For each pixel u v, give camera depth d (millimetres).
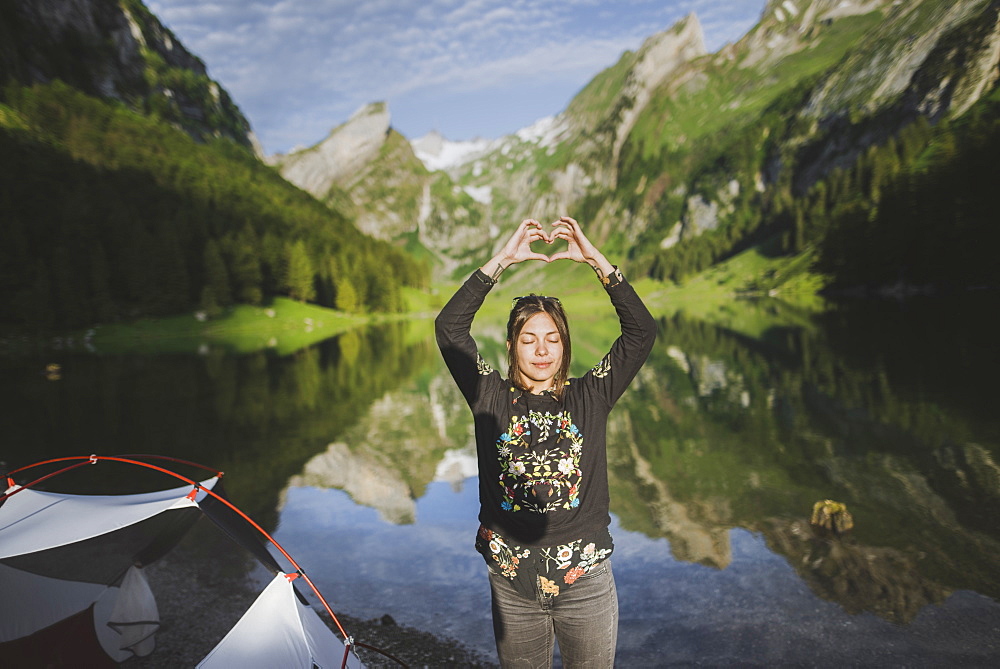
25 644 4250
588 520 2418
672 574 6473
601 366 2551
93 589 4688
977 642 4895
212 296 78250
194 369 32906
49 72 164125
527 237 2666
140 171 123125
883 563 6457
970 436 11609
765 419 14523
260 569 6727
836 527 7547
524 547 2398
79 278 67000
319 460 12375
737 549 7070
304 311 94125
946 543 6898
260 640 3910
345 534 8203
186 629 5340
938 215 67125
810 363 23500
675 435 13414
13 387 26297
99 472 11586
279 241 104562
